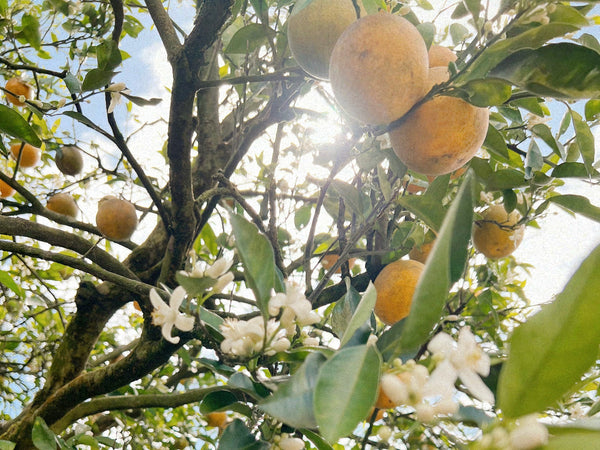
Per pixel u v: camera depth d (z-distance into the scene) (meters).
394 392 0.26
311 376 0.31
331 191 0.92
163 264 0.84
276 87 0.87
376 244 0.83
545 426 0.22
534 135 0.75
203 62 0.68
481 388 0.25
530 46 0.45
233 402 0.47
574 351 0.23
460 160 0.53
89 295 1.01
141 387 1.26
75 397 0.87
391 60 0.46
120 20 0.77
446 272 0.23
